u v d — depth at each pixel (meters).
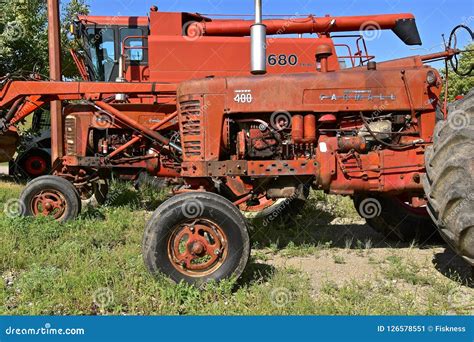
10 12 12.31
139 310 3.48
